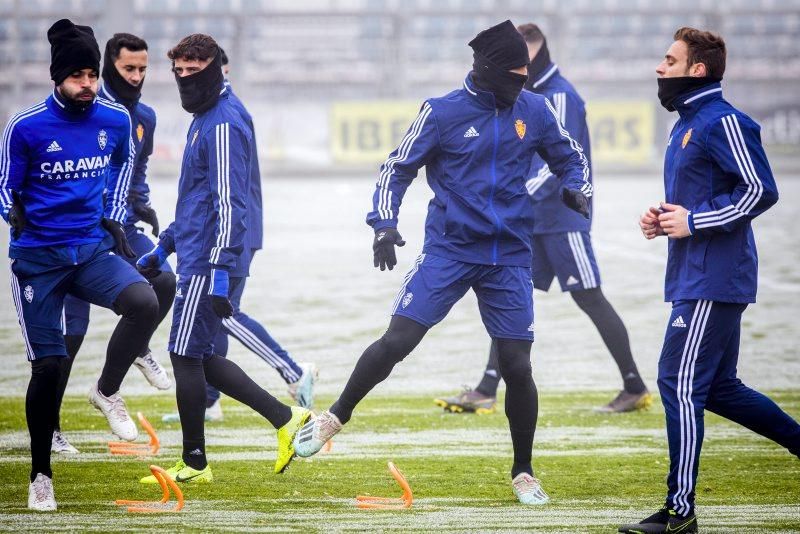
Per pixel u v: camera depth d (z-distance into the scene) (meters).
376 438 24.59
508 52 18.86
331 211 85.56
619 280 52.75
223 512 18.00
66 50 18.41
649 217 17.69
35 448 18.27
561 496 19.48
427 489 19.94
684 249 17.59
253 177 23.34
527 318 19.23
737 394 18.23
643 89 141.50
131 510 18.03
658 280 52.75
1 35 135.88
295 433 20.27
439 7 145.62
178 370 20.20
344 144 132.88
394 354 19.02
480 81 19.06
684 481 17.05
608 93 141.75
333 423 19.27
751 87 140.75
